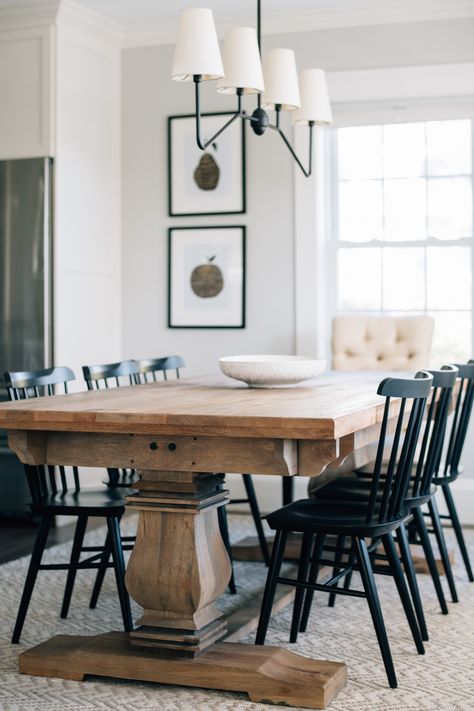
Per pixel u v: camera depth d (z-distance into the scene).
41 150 5.19
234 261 5.60
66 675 2.69
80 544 3.33
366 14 5.28
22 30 5.23
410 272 5.41
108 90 5.70
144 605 2.68
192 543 2.61
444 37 5.20
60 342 5.23
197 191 5.66
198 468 2.49
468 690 2.60
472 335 5.30
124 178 5.82
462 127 5.30
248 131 5.55
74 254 5.36
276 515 2.79
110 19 5.53
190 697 2.53
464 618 3.33
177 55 3.20
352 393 3.06
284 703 2.47
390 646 3.00
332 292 5.54
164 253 5.75
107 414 2.44
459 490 5.21
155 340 5.79
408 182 5.40
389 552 2.89
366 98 5.32
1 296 5.19
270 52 3.77
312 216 5.45
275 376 3.31
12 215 5.18
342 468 3.75
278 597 3.32
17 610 3.43
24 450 2.61
